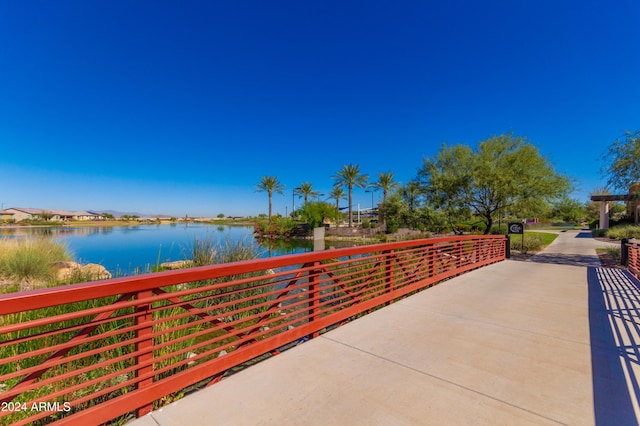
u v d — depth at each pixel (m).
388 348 3.03
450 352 2.94
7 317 3.06
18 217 65.50
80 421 1.74
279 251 10.08
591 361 2.76
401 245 5.04
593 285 5.97
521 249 12.73
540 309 4.33
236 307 4.50
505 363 2.72
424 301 4.76
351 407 2.10
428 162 16.73
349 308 3.87
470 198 15.18
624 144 10.18
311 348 3.03
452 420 1.97
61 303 1.63
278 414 2.03
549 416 2.01
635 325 3.69
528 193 13.80
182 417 2.00
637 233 17.06
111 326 3.16
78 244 15.91
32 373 1.60
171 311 3.76
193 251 5.61
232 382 2.41
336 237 32.53
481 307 4.43
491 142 15.09
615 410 2.07
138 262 8.92
